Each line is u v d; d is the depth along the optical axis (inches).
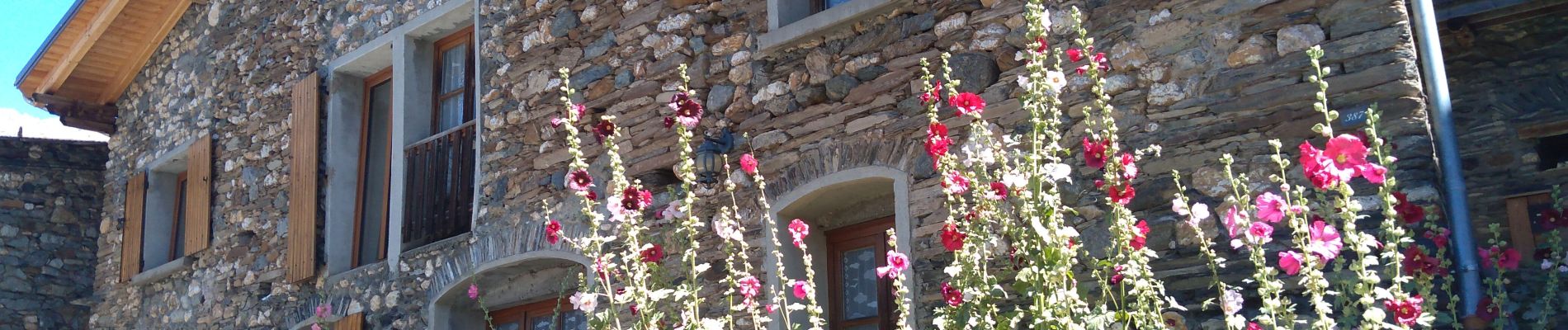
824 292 219.5
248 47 344.2
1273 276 119.2
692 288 145.8
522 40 263.6
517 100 261.0
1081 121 182.1
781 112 216.8
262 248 316.5
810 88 212.8
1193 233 169.0
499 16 270.1
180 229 377.7
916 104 198.1
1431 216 146.9
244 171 331.0
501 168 260.5
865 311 216.4
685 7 235.0
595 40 249.6
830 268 222.5
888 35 205.2
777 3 219.8
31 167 401.7
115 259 383.6
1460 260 152.0
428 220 279.9
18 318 385.7
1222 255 166.1
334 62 312.7
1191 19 175.2
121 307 374.3
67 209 404.5
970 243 136.3
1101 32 183.8
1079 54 142.4
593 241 147.6
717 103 226.1
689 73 231.6
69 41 381.1
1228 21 171.9
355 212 306.2
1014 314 128.3
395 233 281.1
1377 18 160.6
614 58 244.7
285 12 334.6
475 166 266.8
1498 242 162.6
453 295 266.7
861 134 204.2
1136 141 177.0
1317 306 112.4
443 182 278.8
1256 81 167.6
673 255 224.5
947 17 199.0
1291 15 166.9
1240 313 163.3
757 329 147.1
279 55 331.9
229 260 327.3
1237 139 168.4
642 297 142.7
